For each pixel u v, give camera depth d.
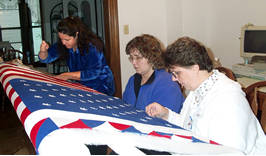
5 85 1.48
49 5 4.05
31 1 4.33
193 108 1.17
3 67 1.87
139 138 0.84
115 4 3.28
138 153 0.76
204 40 3.72
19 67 1.94
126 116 1.12
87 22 3.75
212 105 1.07
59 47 2.29
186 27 3.59
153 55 1.56
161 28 3.41
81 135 0.79
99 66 2.11
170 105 1.50
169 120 1.32
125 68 3.46
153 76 1.59
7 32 4.44
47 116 0.95
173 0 3.41
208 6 3.64
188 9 3.55
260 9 3.05
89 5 3.71
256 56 2.83
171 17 3.42
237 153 0.85
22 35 4.46
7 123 3.75
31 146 2.99
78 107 1.14
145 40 1.57
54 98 1.24
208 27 3.70
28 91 1.30
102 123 0.95
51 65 4.38
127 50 1.61
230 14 3.39
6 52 4.25
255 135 1.04
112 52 3.38
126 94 1.74
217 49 3.64
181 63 1.08
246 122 1.01
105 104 1.32
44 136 0.79
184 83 1.15
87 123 0.93
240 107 1.02
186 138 0.90
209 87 1.12
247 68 2.81
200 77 1.13
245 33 2.91
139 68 1.58
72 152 0.73
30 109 1.04
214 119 1.04
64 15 3.96
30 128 0.89
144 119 1.12
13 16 4.43
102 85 2.14
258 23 3.09
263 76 2.64
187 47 1.08
